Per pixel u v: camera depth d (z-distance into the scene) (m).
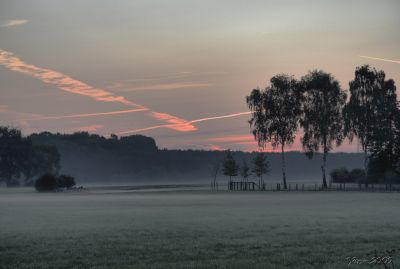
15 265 19.16
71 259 20.11
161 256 20.45
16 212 45.81
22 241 25.00
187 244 23.36
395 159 105.12
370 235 25.67
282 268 17.84
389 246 22.19
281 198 70.44
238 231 28.06
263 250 21.47
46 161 194.12
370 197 71.56
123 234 27.28
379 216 37.44
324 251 21.06
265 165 131.62
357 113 107.31
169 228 29.97
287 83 112.44
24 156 184.12
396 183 110.31
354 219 34.88
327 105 109.25
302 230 28.16
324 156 110.31
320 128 108.56
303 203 56.81
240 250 21.61
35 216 40.66
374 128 106.44
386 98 108.19
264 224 31.73
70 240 25.14
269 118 112.62
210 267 18.06
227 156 137.50
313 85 109.56
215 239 24.89
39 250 22.28
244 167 138.12
